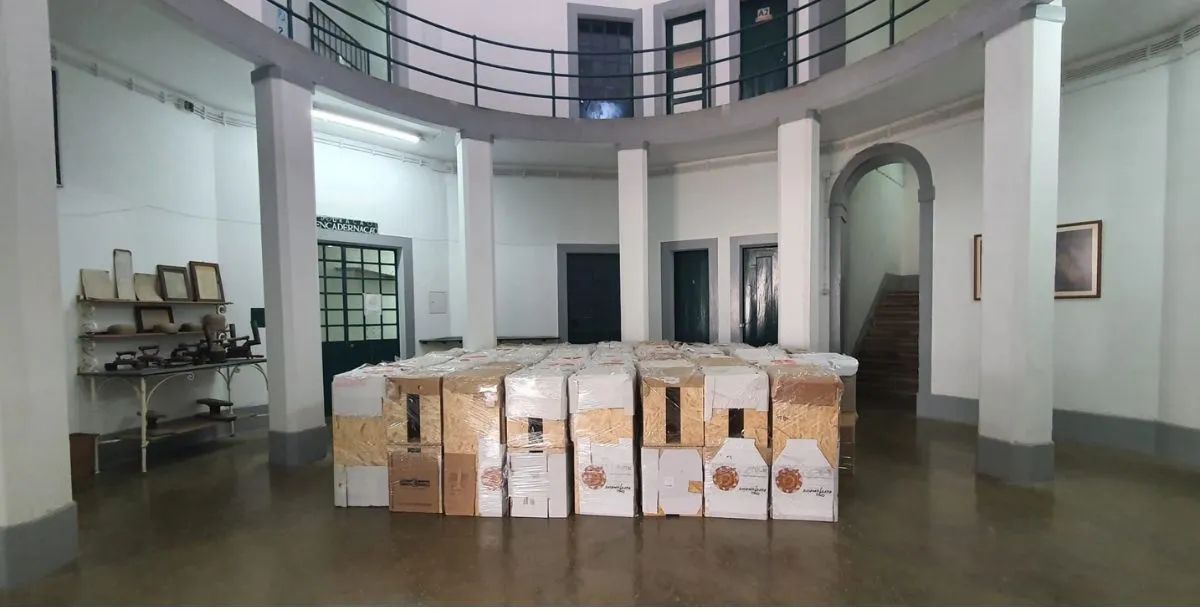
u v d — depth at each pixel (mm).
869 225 8023
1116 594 2268
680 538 2881
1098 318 4504
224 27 3762
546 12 6906
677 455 3150
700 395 3146
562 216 7508
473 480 3250
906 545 2748
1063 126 4652
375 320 6758
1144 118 4227
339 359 6418
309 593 2352
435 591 2361
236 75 4594
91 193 4301
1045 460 3619
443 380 3275
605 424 3199
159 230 4820
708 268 7211
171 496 3615
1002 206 3637
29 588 2389
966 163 5234
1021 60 3502
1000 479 3707
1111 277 4426
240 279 5492
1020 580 2391
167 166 4887
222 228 5352
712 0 6719
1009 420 3656
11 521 2404
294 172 4262
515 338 7223
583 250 7547
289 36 4977
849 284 6984
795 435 3072
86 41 4027
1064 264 4672
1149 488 3506
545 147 6199
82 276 4227
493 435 3230
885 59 4504
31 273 2463
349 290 6508
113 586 2414
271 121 4160
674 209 7344
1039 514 3115
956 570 2486
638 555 2689
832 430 3051
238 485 3834
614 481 3195
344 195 6305
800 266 5176
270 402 4328
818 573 2477
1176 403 4086
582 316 7676
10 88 2379
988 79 3699
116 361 4270
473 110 5562
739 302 6988
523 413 3213
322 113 5379
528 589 2369
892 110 5312
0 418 2361
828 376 3100
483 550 2770
